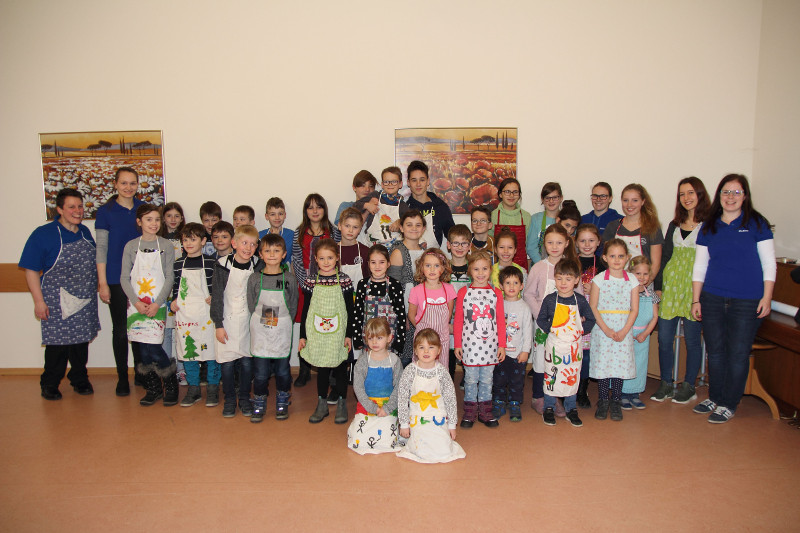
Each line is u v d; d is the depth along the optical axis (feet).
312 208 11.60
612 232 11.18
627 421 9.79
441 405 8.39
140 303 10.46
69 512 6.77
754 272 9.42
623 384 10.36
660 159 13.15
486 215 10.94
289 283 9.75
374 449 8.48
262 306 9.61
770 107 12.42
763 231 9.41
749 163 13.19
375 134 13.05
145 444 8.85
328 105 13.00
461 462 8.11
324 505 6.89
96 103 12.98
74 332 11.19
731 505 6.86
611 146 13.12
